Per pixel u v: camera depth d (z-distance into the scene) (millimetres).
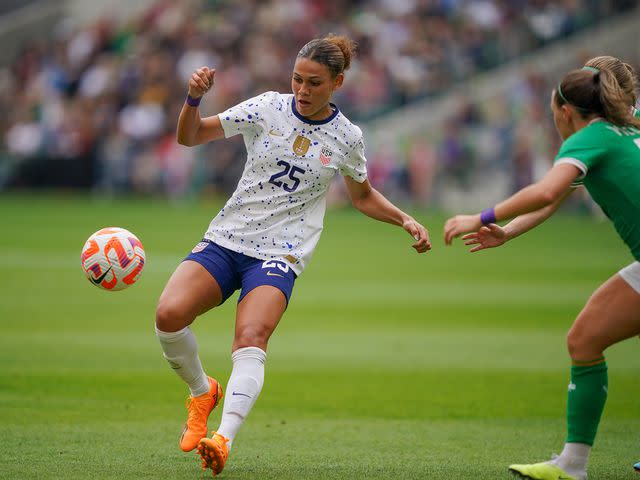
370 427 23375
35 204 102750
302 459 20188
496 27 112938
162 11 125438
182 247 66125
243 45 117250
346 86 108312
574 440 18062
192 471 18859
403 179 106000
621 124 17750
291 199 19766
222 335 36812
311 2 119938
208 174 109438
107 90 118250
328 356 32594
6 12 139750
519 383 28656
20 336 35219
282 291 19172
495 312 42312
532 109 104000
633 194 17375
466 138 105188
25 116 120562
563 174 17094
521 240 78875
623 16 112125
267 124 19828
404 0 117625
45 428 22266
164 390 26766
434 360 32000
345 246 73062
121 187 113188
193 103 19297
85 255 19641
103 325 37969
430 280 53719
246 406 18219
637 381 29203
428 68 111250
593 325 17828
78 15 138000
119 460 19609
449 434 22766
